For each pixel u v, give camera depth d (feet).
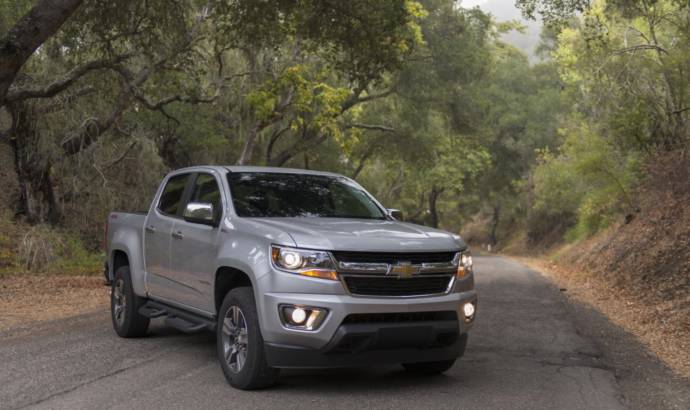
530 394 19.69
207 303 21.63
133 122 78.74
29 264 55.06
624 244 66.54
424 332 18.78
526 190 172.04
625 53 69.87
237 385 19.42
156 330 29.35
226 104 85.76
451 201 223.92
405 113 115.44
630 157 77.71
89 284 48.01
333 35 58.70
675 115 69.92
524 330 32.04
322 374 21.59
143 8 58.54
